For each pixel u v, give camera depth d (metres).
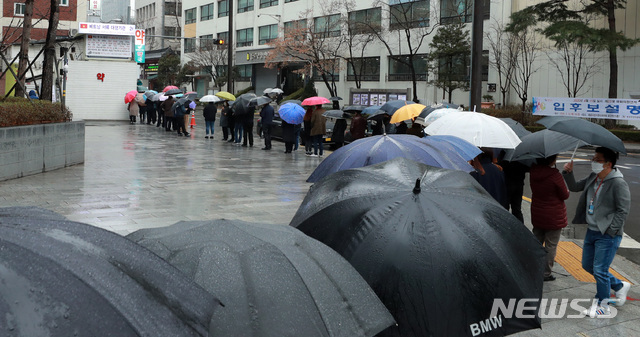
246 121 21.52
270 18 58.34
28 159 13.37
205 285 2.32
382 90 44.94
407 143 5.59
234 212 10.17
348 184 3.83
